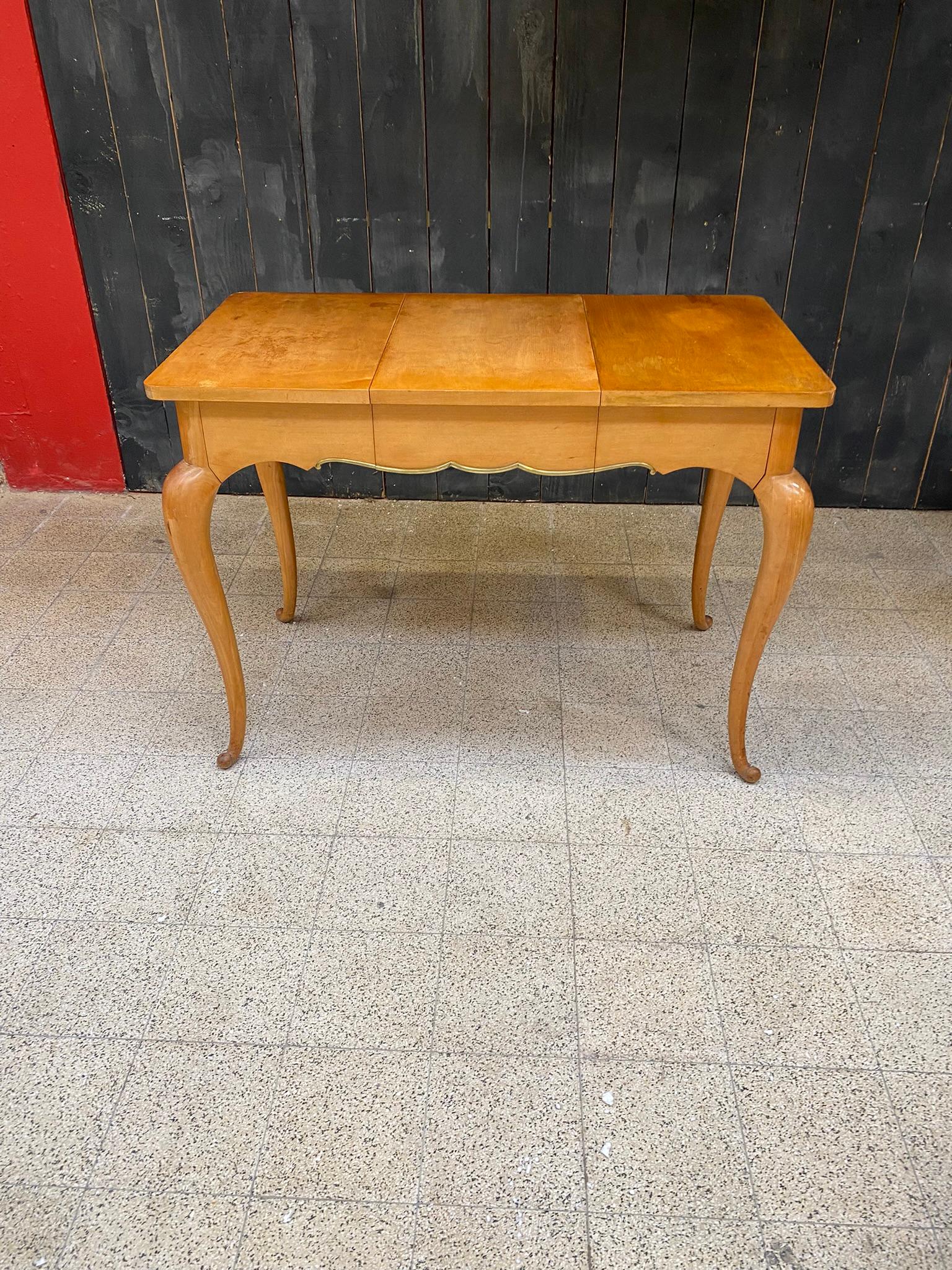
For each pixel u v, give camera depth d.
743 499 2.88
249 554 2.66
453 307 1.89
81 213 2.50
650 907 1.65
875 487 2.81
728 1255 1.20
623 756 1.97
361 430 1.60
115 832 1.80
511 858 1.74
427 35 2.24
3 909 1.65
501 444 1.60
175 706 2.12
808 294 2.55
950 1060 1.41
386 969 1.55
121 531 2.76
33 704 2.12
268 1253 1.20
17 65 2.30
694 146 2.36
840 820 1.81
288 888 1.69
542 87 2.30
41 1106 1.36
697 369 1.59
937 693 2.13
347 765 1.95
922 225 2.43
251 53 2.29
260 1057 1.42
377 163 2.42
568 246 2.52
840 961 1.55
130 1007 1.50
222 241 2.54
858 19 2.19
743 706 1.83
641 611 2.43
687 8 2.19
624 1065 1.41
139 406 2.79
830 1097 1.37
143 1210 1.25
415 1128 1.33
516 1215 1.24
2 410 2.79
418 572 2.58
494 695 2.14
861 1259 1.19
